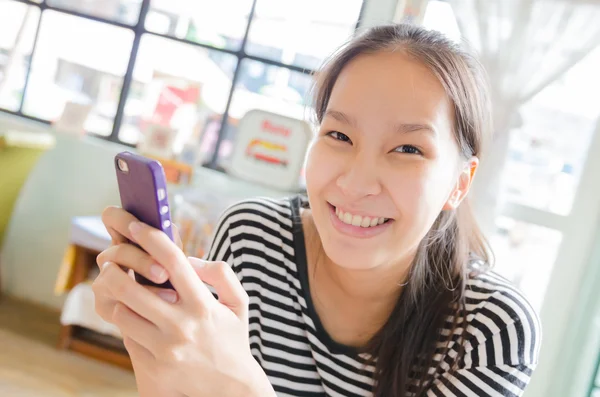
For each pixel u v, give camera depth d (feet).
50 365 8.06
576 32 7.65
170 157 9.20
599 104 7.97
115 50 9.84
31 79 10.21
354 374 3.25
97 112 9.93
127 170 1.98
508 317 3.00
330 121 2.74
